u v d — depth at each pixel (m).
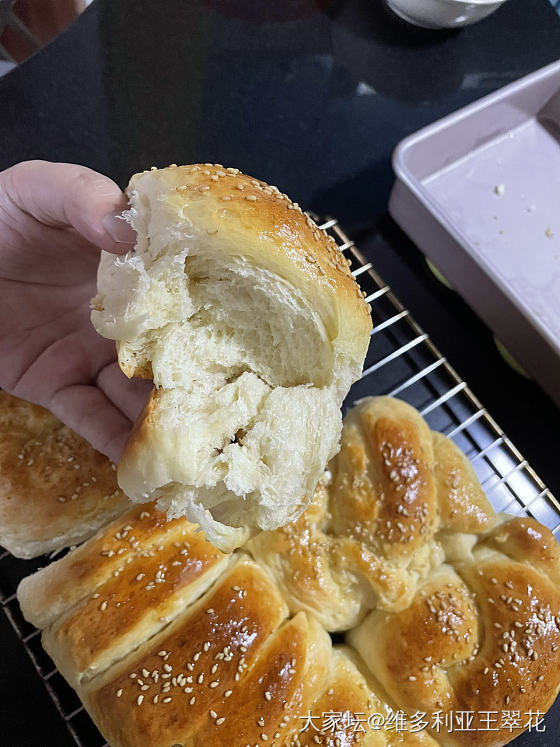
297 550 0.26
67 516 0.26
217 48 0.41
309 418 0.18
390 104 0.42
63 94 0.37
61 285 0.27
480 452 0.33
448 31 0.45
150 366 0.19
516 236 0.39
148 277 0.17
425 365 0.34
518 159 0.41
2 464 0.26
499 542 0.28
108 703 0.23
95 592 0.24
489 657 0.25
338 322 0.17
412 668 0.25
